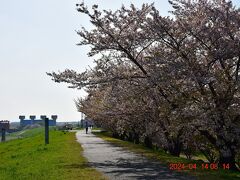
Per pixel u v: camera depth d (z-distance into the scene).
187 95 15.78
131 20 17.41
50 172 14.82
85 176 13.47
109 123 35.44
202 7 15.88
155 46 18.25
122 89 18.12
